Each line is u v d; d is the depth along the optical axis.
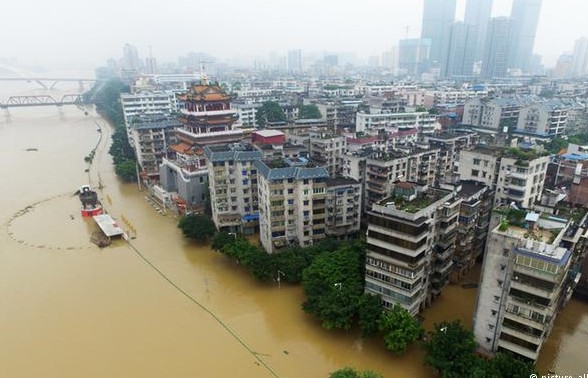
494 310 64.69
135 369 67.31
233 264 101.88
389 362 68.12
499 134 166.12
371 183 115.19
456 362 59.72
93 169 185.75
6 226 123.81
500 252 61.88
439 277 80.12
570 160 121.81
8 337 75.25
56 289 91.00
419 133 174.25
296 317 80.69
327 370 66.94
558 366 67.19
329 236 102.44
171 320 80.38
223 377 65.62
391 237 69.69
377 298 72.81
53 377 65.69
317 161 143.25
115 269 100.06
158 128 168.00
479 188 95.62
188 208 129.00
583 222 74.38
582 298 84.06
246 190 113.75
